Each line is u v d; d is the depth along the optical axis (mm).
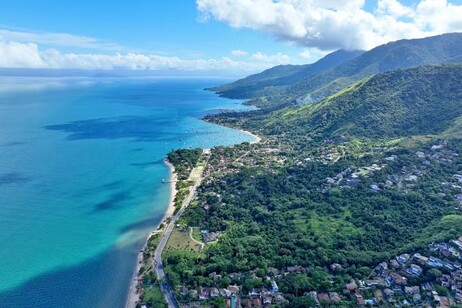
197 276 135500
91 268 142375
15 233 166625
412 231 166250
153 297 124812
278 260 143625
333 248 154125
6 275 136250
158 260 148125
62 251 153500
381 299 122188
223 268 138500
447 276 129375
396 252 146000
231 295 125812
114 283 133750
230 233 170000
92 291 128875
